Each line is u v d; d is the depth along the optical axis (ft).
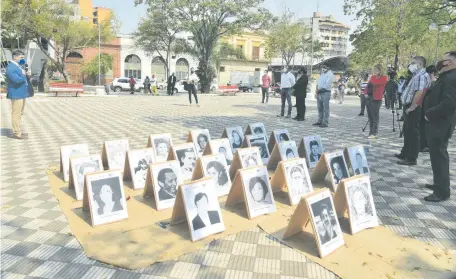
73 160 15.61
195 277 10.16
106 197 13.39
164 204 14.53
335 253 11.56
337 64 128.36
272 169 19.43
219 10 107.76
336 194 13.39
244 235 12.62
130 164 16.92
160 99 75.72
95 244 11.70
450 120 15.65
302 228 12.80
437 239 12.80
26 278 9.96
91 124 35.53
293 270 10.63
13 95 26.63
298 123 39.32
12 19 79.15
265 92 68.13
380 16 85.81
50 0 85.51
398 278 10.32
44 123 35.65
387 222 14.08
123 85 119.85
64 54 95.14
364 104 49.06
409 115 21.84
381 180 19.24
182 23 109.60
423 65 22.00
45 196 15.74
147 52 144.97
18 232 12.49
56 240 12.01
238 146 22.26
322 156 17.38
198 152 20.72
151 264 10.68
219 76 173.58
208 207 12.75
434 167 16.28
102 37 103.91
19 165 20.31
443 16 59.93
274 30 141.79
